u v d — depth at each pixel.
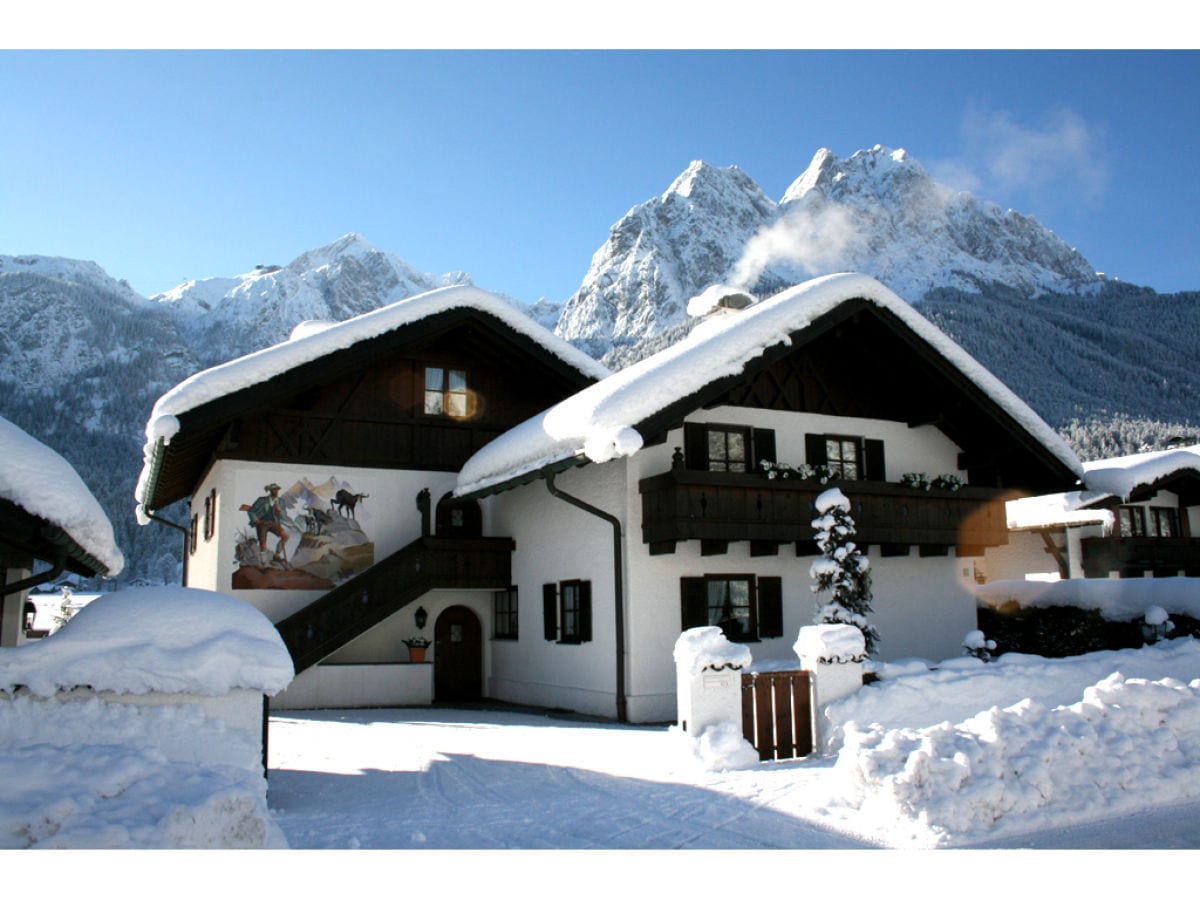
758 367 13.81
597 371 18.33
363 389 17.86
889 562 16.47
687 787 8.39
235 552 16.48
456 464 18.28
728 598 14.88
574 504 14.15
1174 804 7.62
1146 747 8.05
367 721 14.00
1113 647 16.39
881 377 16.97
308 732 12.66
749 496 14.16
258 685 7.01
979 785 7.02
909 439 17.11
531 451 14.84
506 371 19.00
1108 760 7.77
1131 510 24.89
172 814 5.04
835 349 16.62
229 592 16.34
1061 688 11.18
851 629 10.01
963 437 17.45
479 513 18.67
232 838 5.16
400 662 17.23
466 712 15.39
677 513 13.52
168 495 21.67
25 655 6.65
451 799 8.19
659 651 14.16
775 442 15.68
